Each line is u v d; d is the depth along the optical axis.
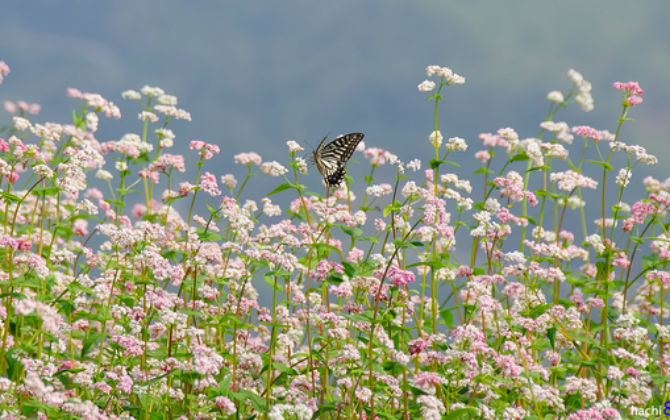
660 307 15.35
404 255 12.92
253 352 13.58
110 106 17.19
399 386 12.19
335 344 12.64
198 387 11.62
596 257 16.20
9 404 10.82
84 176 14.54
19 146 13.38
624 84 16.03
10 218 15.27
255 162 15.90
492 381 12.24
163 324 12.57
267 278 12.80
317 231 15.31
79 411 10.24
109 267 13.30
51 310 9.77
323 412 12.26
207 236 14.09
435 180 14.34
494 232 14.42
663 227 16.06
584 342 14.53
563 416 12.57
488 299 12.59
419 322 14.09
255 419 12.07
